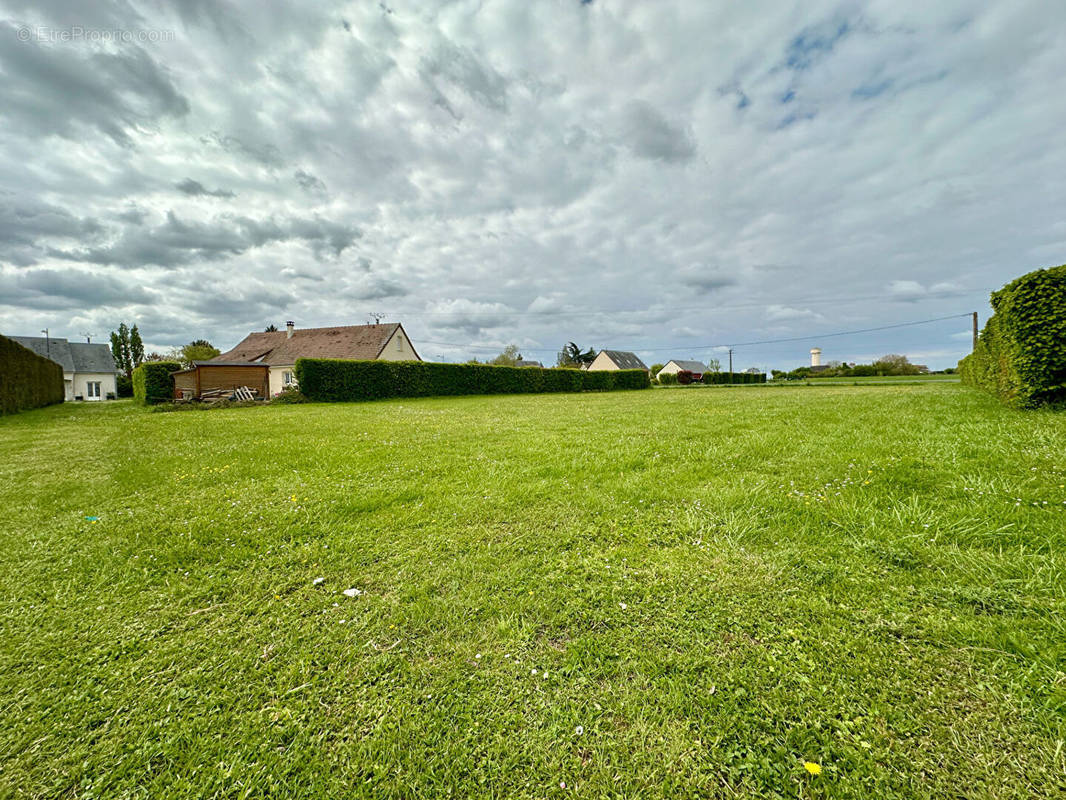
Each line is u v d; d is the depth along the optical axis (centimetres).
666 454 549
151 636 217
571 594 242
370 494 432
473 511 374
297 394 2039
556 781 139
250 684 183
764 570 257
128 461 630
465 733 157
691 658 187
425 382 2553
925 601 218
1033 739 141
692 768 141
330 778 142
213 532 346
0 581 273
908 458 434
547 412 1269
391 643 208
